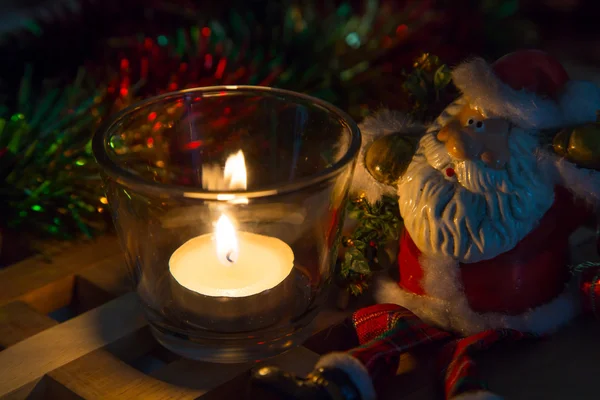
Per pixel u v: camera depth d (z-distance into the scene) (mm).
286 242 356
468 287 347
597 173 333
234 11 524
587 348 350
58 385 338
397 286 364
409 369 346
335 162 337
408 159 346
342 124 352
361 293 370
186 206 328
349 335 366
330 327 362
